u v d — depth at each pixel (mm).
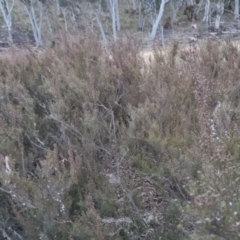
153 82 3840
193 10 24797
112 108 3754
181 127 3150
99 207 2705
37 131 3443
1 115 3645
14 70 4852
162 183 2748
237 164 2160
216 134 2562
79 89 3738
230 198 1795
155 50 4809
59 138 3418
